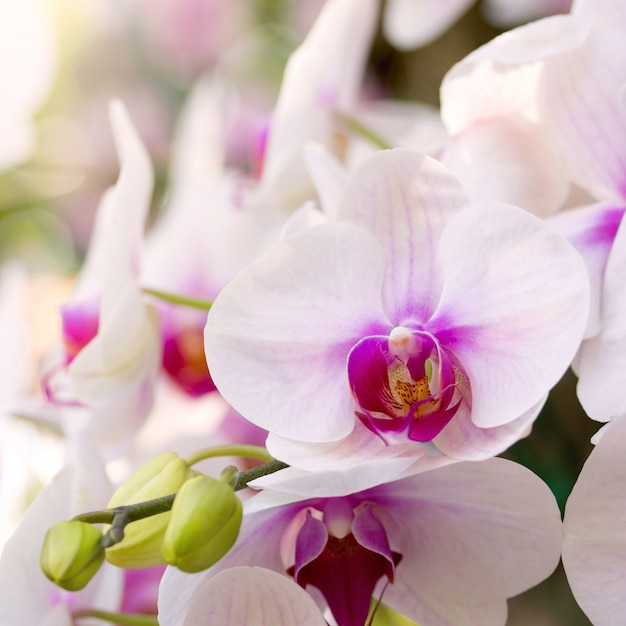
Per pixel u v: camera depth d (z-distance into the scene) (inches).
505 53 23.5
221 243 32.9
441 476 23.6
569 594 32.5
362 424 23.4
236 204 33.0
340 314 23.3
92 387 27.1
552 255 22.5
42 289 38.9
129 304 27.0
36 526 24.7
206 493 22.1
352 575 24.1
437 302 23.4
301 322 23.2
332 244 23.0
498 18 35.9
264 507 22.6
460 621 24.5
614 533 23.1
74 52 53.7
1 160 42.9
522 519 23.6
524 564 24.0
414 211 23.2
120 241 26.5
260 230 32.8
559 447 31.5
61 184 45.2
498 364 23.0
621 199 24.4
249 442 31.9
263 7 48.6
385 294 23.4
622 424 22.7
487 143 24.6
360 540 23.9
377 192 23.1
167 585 23.1
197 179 35.8
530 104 24.6
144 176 27.3
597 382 23.4
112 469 29.5
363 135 30.5
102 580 26.0
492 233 22.7
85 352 26.7
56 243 48.0
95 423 27.8
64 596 25.6
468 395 23.3
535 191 24.5
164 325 32.3
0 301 33.3
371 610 25.1
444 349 23.4
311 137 30.5
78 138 51.4
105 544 22.5
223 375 23.0
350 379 23.2
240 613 23.1
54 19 53.2
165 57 52.0
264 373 23.1
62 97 54.1
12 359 32.8
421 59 38.5
